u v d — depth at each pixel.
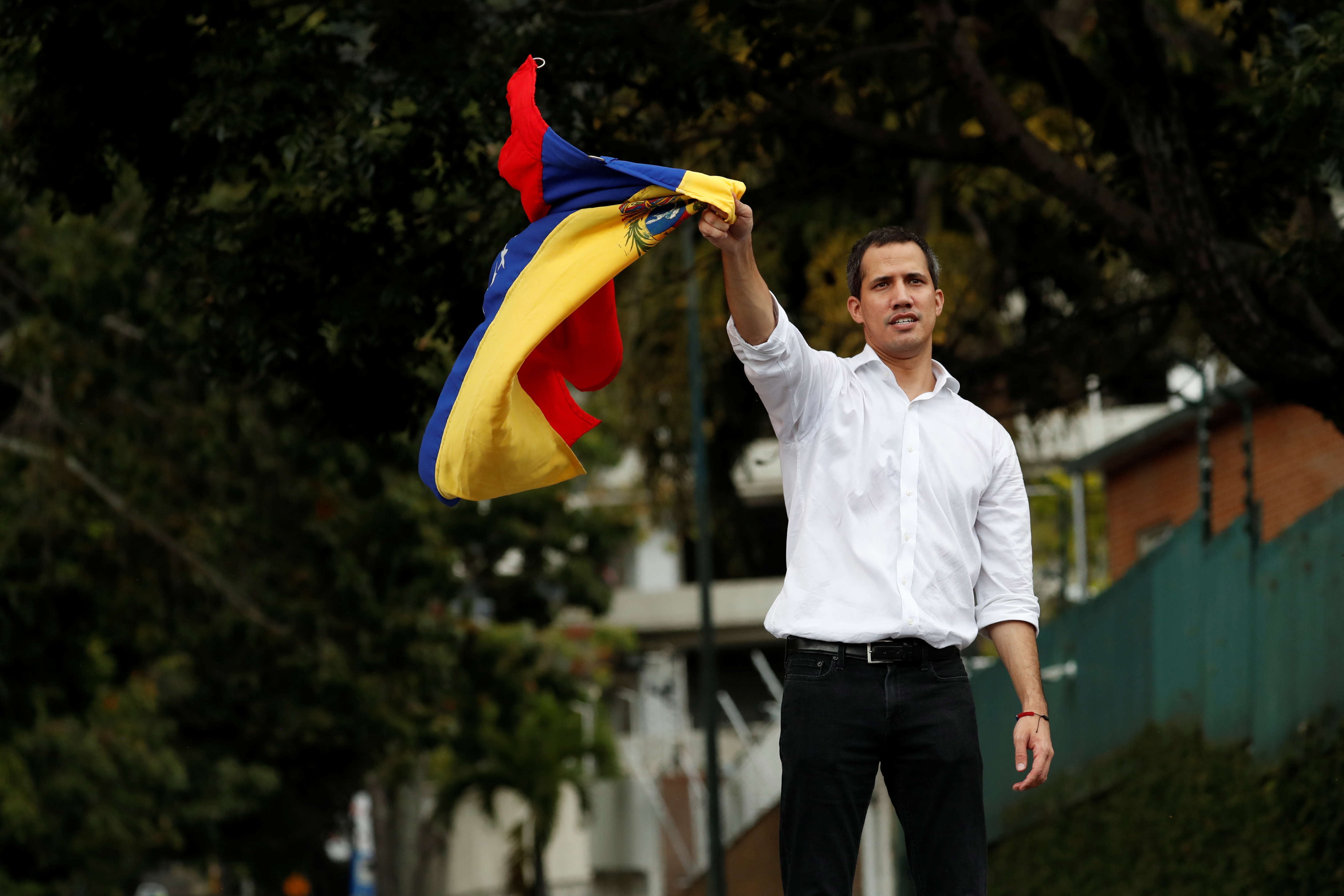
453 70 22.62
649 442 45.62
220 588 48.34
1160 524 48.28
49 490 42.50
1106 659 35.69
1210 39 28.06
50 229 39.12
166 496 45.56
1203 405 31.50
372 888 111.81
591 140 23.06
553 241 11.52
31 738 59.50
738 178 28.72
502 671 74.19
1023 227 34.44
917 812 10.73
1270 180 22.92
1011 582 11.29
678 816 84.00
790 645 10.99
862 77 27.08
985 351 35.78
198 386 42.16
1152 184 21.94
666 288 41.69
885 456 10.88
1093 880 35.09
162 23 22.30
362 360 23.16
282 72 22.06
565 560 79.25
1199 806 30.45
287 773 79.88
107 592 47.03
